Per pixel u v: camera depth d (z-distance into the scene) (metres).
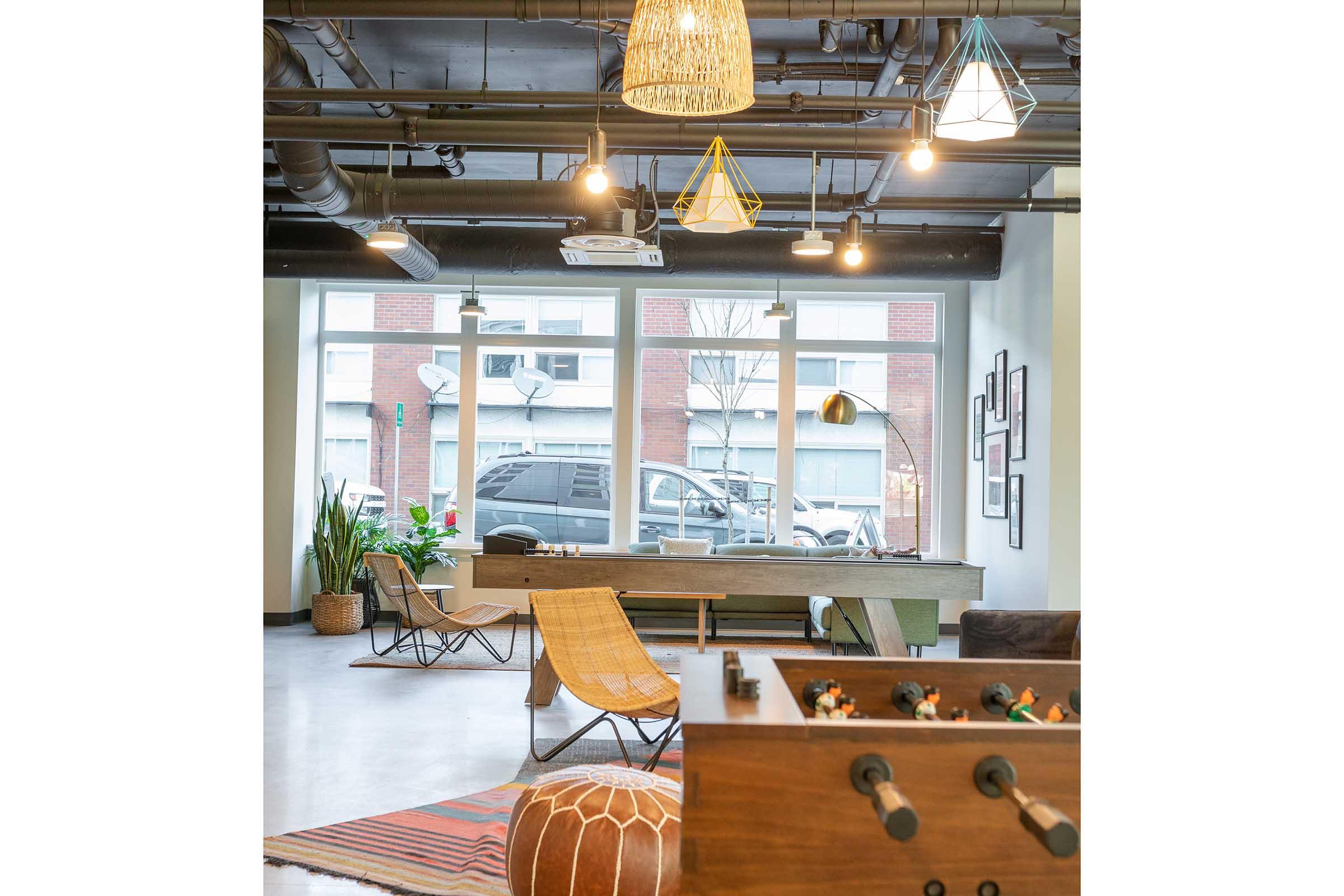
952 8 4.65
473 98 5.84
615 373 10.90
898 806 1.52
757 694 2.04
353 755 5.33
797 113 6.33
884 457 10.81
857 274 9.03
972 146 6.23
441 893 3.40
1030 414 8.38
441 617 7.89
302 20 4.90
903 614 7.99
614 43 6.13
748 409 10.90
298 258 8.93
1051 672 2.55
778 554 9.96
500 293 10.98
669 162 8.06
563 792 3.06
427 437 10.96
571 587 6.22
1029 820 1.50
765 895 1.80
